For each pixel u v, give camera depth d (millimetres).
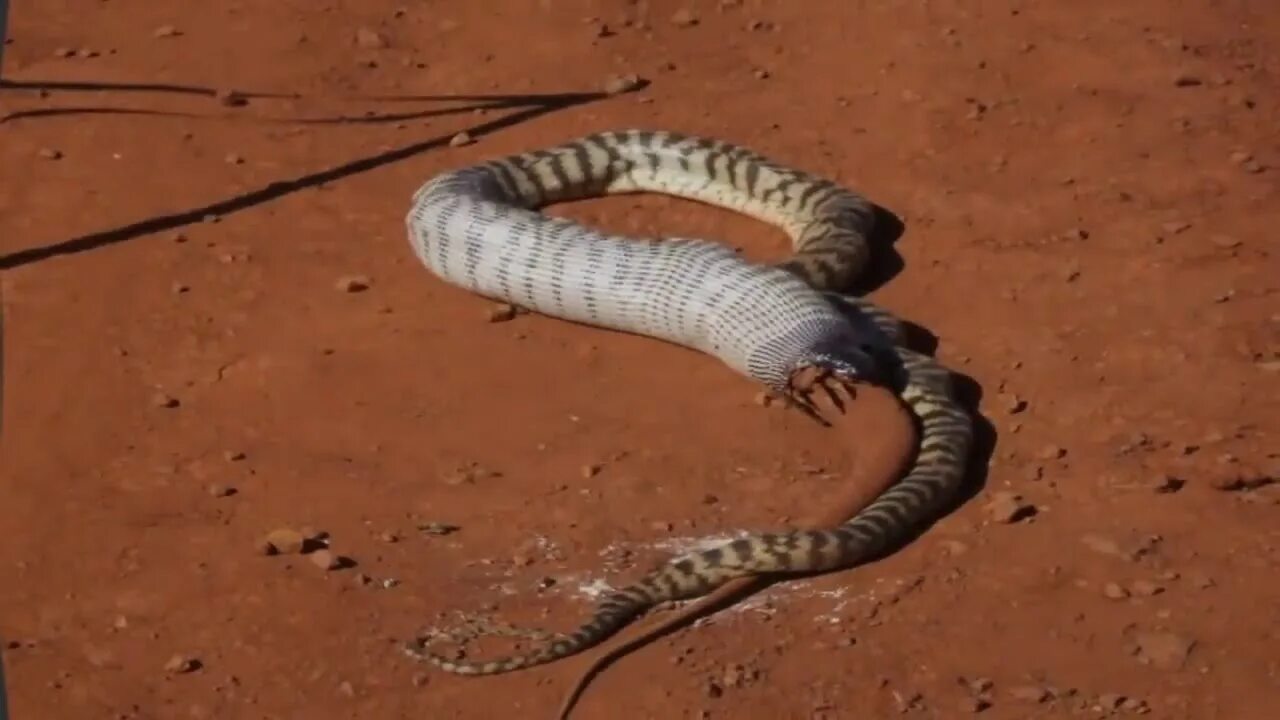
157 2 4570
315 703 2896
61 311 3545
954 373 3385
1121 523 3115
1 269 3641
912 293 3566
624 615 2990
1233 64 4234
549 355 3457
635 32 4406
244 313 3545
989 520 3127
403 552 3100
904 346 3406
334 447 3273
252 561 3086
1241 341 3430
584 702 2889
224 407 3350
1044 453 3225
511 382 3395
